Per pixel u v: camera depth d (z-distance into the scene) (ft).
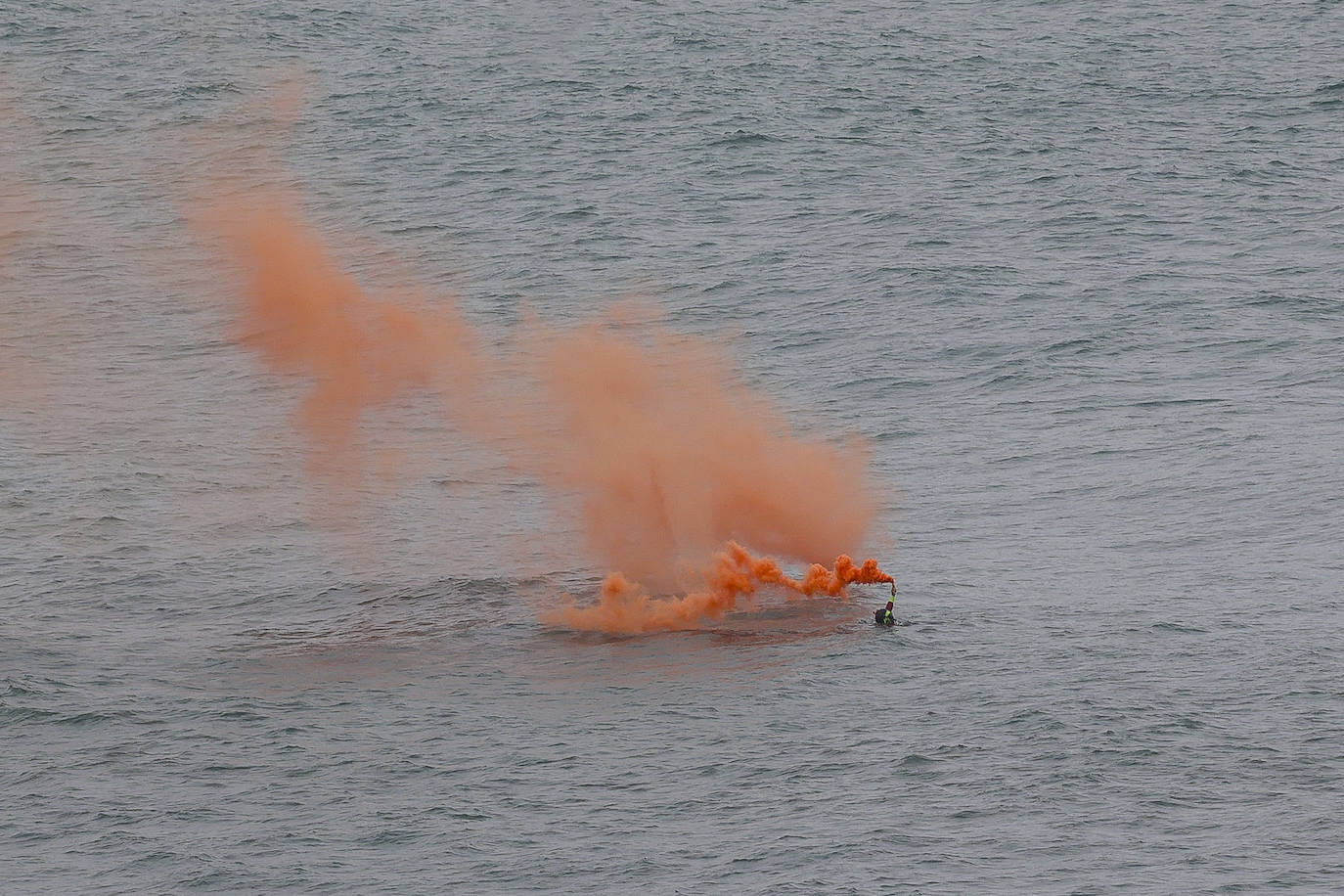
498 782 370.12
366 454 637.30
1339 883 317.42
